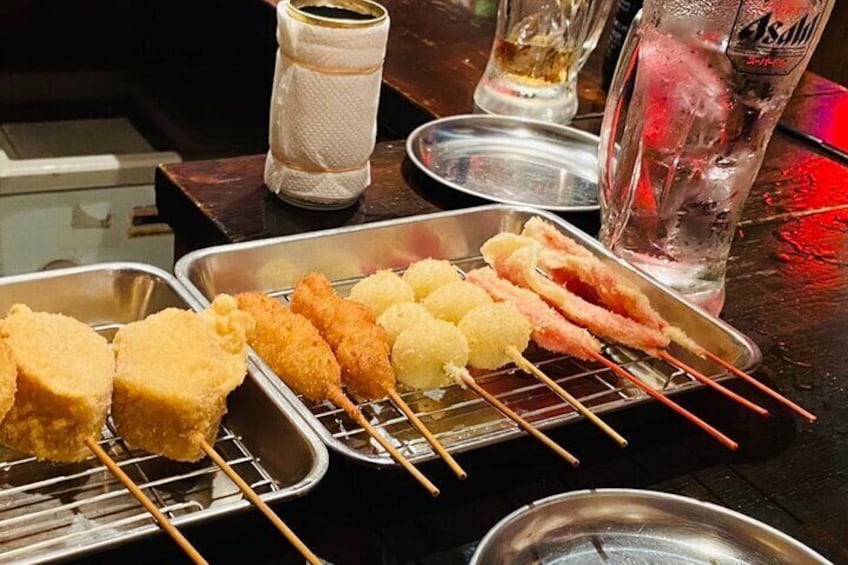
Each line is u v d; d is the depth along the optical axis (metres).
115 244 1.47
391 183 0.97
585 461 0.72
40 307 0.75
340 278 0.84
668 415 0.74
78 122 1.62
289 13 0.86
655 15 0.79
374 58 0.87
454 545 0.66
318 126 0.88
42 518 0.64
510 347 0.75
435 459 0.67
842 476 0.73
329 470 0.66
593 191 1.00
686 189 0.82
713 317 0.80
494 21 1.35
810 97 1.29
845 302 0.90
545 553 0.64
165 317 0.70
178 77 1.70
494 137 1.06
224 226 0.88
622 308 0.81
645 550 0.65
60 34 1.63
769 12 0.75
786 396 0.79
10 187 1.47
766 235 0.98
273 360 0.72
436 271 0.81
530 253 0.82
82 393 0.65
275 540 0.65
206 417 0.66
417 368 0.73
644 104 0.81
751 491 0.71
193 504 0.66
